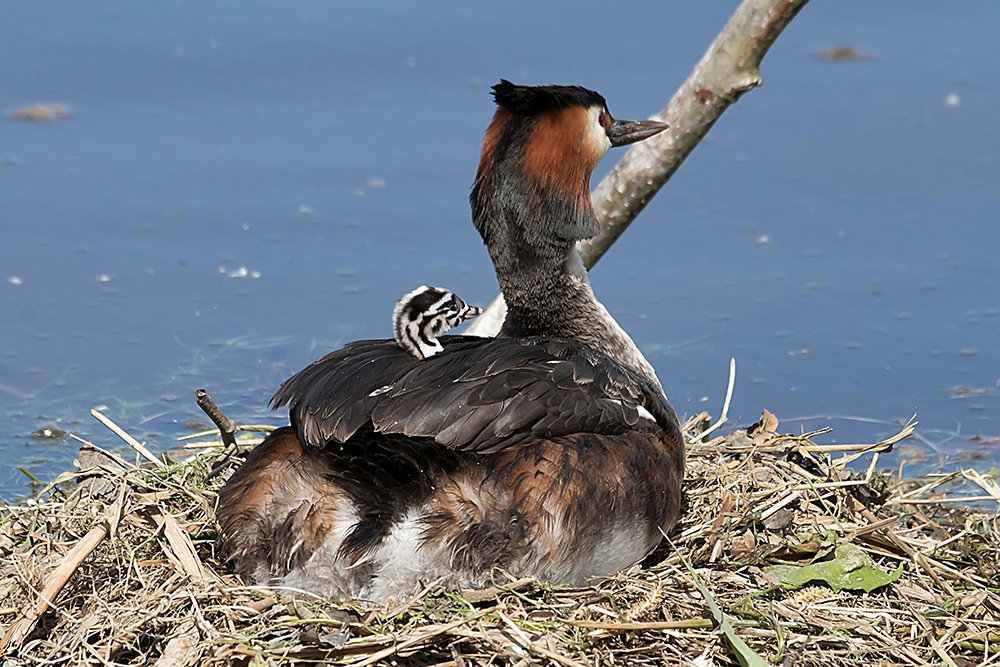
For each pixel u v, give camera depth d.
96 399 15.34
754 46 12.55
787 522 11.01
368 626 9.07
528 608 9.32
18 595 9.78
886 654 9.50
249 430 12.98
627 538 9.92
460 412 9.35
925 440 14.66
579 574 9.74
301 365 16.09
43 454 14.18
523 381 9.69
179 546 10.14
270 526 9.74
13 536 10.92
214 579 9.68
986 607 10.13
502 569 9.42
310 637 8.77
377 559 9.39
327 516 9.58
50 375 15.74
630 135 11.77
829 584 10.30
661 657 9.25
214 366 16.03
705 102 12.84
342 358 10.54
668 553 10.64
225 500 10.10
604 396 10.08
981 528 11.87
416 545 9.38
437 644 9.00
